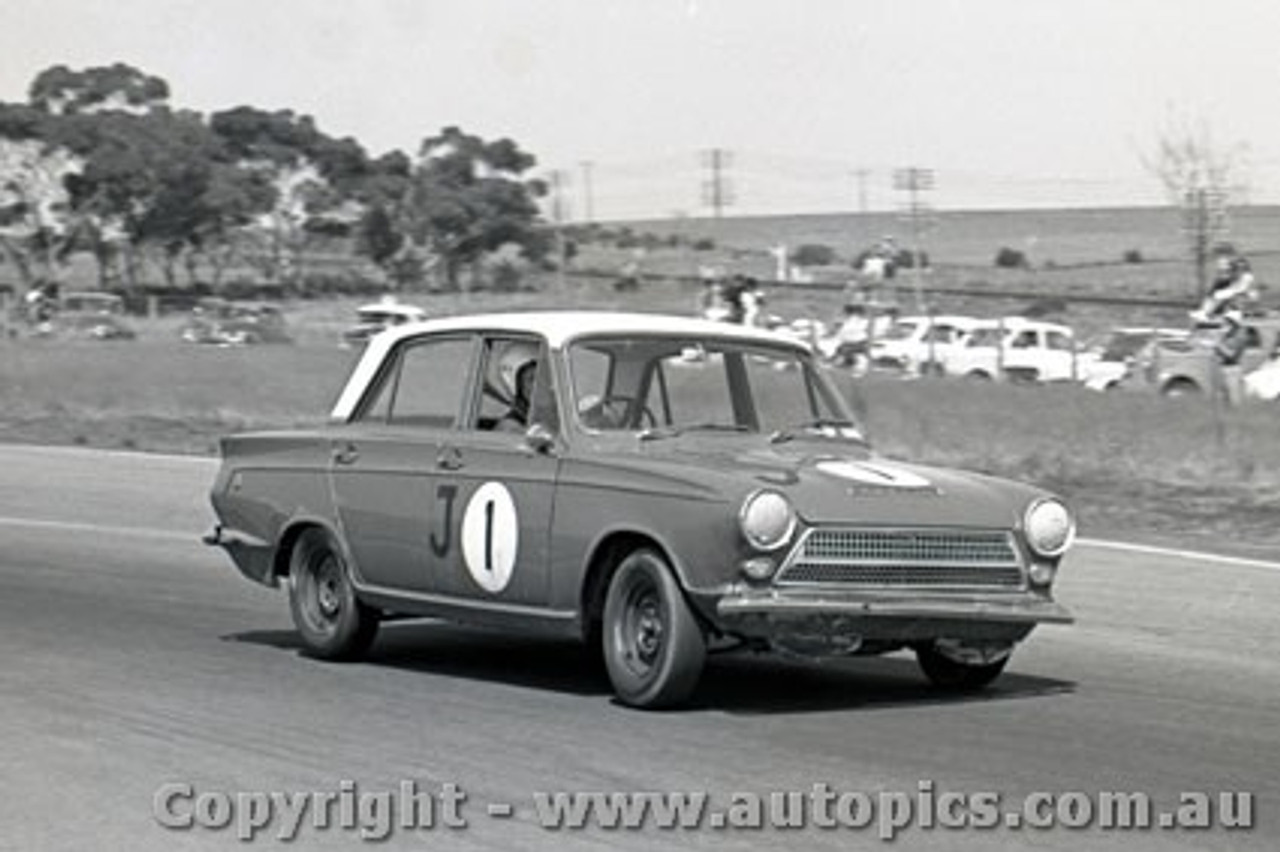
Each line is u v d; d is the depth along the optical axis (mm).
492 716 25000
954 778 21344
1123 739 23531
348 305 191250
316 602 29891
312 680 27938
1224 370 87562
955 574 24406
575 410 26016
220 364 109625
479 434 27234
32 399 95062
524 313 28438
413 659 29891
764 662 29438
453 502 27047
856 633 23906
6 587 37969
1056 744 23203
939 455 63156
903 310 157250
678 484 24156
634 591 24922
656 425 26656
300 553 30078
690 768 21859
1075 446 63969
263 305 178000
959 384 90000
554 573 25609
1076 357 109562
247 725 24609
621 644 25125
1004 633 24812
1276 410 77188
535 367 26891
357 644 29375
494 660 29797
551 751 22828
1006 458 61750
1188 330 116188
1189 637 32094
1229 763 22250
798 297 174250
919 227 158625
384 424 29047
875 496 24219
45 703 26203
